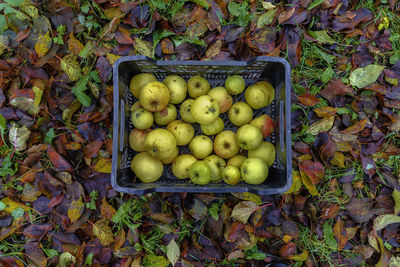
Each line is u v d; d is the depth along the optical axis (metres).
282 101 1.21
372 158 1.38
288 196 1.36
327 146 1.34
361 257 1.36
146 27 1.35
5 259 1.33
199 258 1.35
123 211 1.32
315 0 1.34
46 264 1.33
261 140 1.23
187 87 1.28
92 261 1.33
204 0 1.32
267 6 1.37
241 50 1.37
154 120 1.28
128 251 1.33
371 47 1.38
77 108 1.35
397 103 1.36
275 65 1.23
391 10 1.39
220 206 1.36
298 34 1.36
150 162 1.22
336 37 1.39
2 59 1.32
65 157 1.33
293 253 1.35
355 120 1.37
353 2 1.39
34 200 1.34
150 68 1.27
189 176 1.23
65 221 1.33
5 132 1.34
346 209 1.37
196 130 1.34
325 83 1.38
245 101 1.31
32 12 1.29
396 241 1.38
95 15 1.35
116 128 1.16
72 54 1.32
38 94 1.30
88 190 1.34
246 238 1.33
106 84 1.35
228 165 1.26
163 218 1.33
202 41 1.33
